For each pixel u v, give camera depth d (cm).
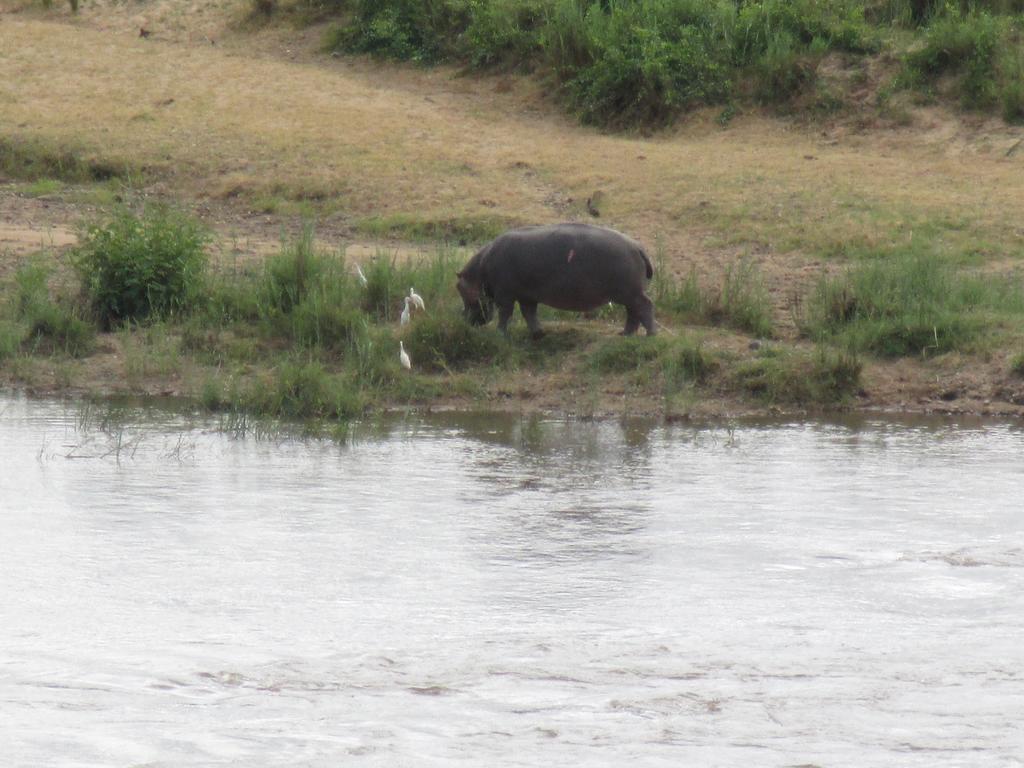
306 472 3666
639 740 2081
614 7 8731
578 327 5050
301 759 2014
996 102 7588
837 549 2994
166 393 4697
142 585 2748
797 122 7850
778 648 2445
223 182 7294
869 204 6562
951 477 3609
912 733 2108
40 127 7950
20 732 2095
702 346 4844
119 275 5312
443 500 3384
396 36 9300
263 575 2814
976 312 5056
